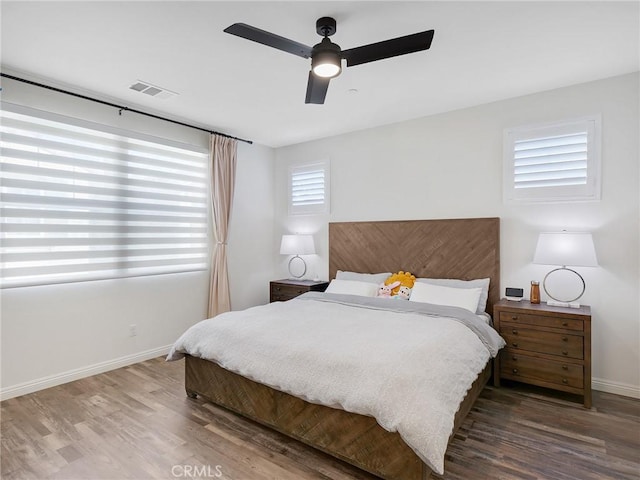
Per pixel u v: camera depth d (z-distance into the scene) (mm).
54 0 2002
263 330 2598
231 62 2754
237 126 4340
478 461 2107
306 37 2414
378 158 4355
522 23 2260
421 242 3980
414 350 2150
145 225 3811
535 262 3090
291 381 2143
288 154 5230
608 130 3059
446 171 3871
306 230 5039
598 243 3100
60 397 2926
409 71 2922
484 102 3602
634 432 2420
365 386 1890
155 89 3258
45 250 3092
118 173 3582
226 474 1998
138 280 3775
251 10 2119
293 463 2096
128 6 2072
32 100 3006
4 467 2045
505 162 3520
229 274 4754
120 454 2166
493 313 3193
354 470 2037
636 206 2957
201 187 4387
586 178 3143
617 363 3029
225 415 2641
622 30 2336
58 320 3188
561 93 3252
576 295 3184
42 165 3074
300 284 4582
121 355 3627
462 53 2633
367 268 4379
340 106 3695
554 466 2062
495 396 2977
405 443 1815
